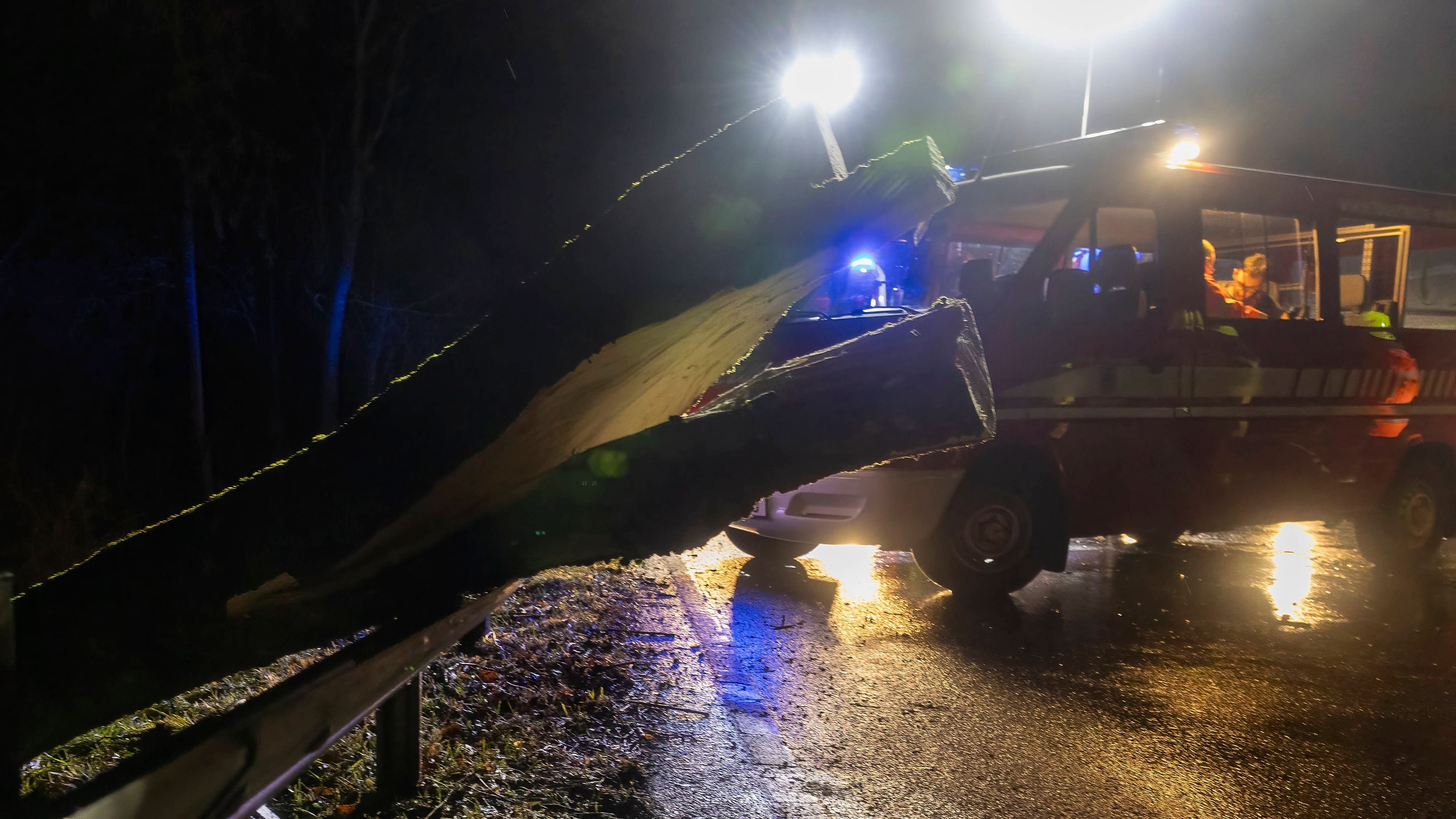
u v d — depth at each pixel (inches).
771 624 221.6
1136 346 250.7
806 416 65.9
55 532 278.2
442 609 68.3
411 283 725.3
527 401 60.2
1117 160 245.3
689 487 65.8
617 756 140.7
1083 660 202.2
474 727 144.1
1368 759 154.5
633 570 268.2
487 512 67.9
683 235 60.7
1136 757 152.8
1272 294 283.9
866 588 260.7
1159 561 317.7
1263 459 275.3
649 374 66.9
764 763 143.9
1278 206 278.8
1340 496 298.2
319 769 125.1
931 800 135.0
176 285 574.9
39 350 500.4
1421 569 315.9
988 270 241.0
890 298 263.1
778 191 61.1
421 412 61.1
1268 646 217.2
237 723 58.5
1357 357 294.7
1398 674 198.7
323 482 61.1
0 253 480.7
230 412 674.8
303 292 688.4
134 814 49.9
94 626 60.7
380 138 672.4
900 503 233.5
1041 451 241.0
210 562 61.1
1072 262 245.6
